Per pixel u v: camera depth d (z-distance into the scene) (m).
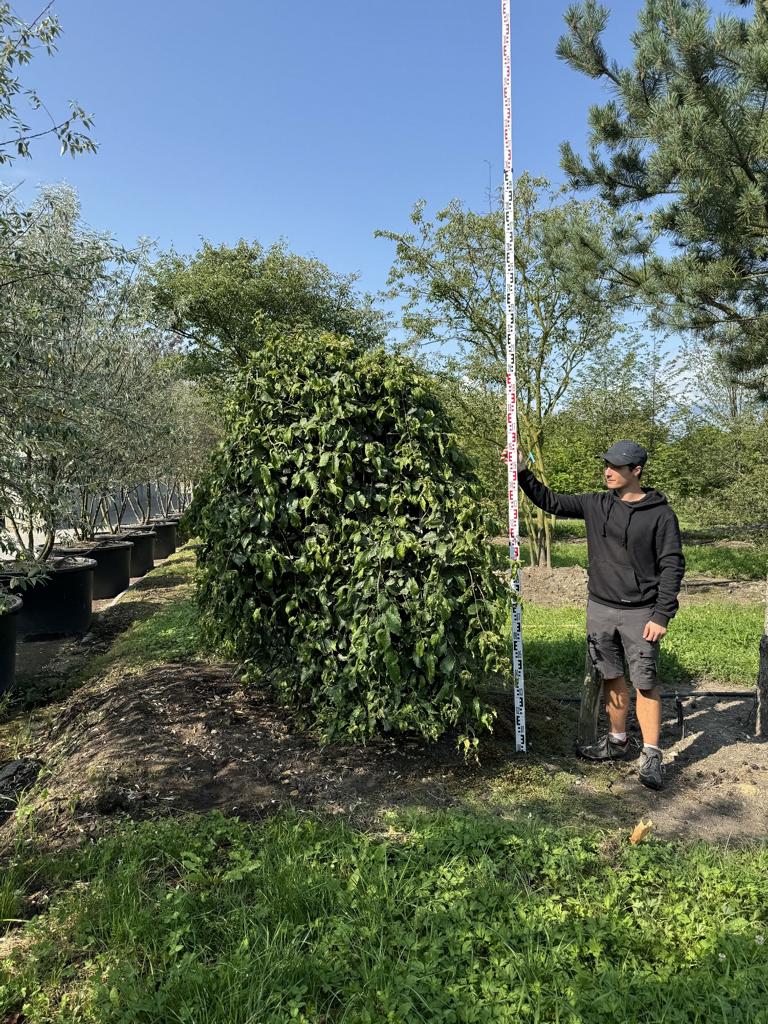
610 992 2.04
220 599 4.24
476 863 2.81
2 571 6.38
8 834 3.36
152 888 2.67
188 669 5.36
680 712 4.47
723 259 5.93
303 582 3.96
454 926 2.39
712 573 11.95
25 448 4.96
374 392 4.04
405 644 3.64
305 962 2.22
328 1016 2.08
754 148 5.46
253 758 3.86
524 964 2.18
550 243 7.80
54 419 5.14
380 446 3.92
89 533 11.02
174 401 12.70
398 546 3.59
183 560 14.65
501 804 3.49
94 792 3.52
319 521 3.96
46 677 6.63
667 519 3.76
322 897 2.57
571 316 9.66
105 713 4.64
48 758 4.48
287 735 4.18
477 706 3.65
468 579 3.66
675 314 6.30
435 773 3.80
